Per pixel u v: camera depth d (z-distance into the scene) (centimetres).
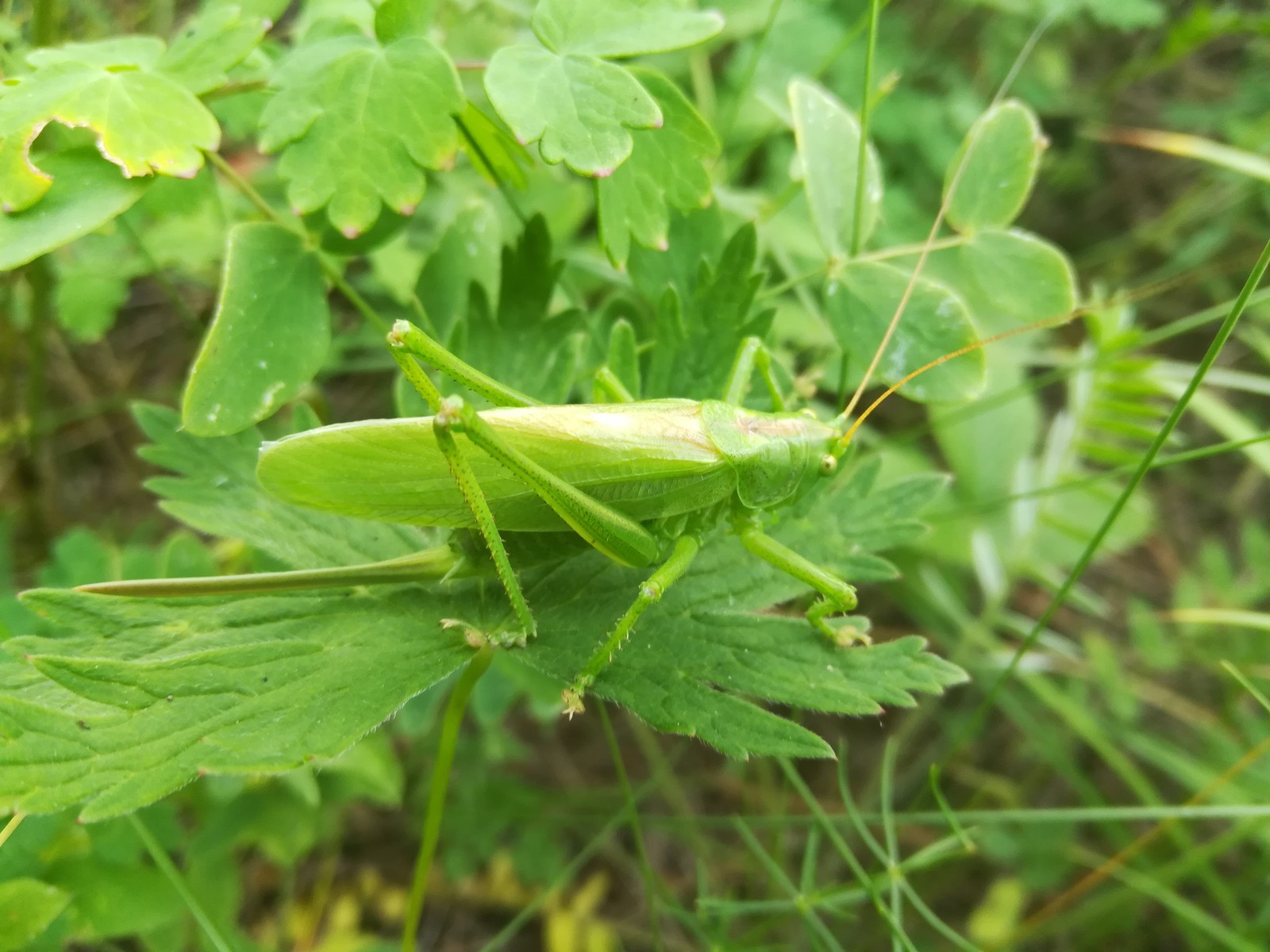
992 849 11
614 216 6
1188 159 16
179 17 11
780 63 13
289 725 5
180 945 7
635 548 6
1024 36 15
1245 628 11
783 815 10
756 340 7
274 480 6
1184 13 16
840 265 7
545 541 6
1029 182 7
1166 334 8
